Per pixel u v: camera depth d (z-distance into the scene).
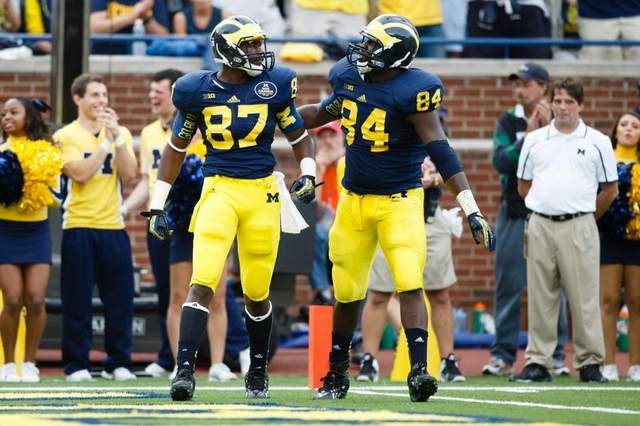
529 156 39.78
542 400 31.20
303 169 29.77
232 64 28.73
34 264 38.88
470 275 58.91
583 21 60.34
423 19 59.38
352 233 29.00
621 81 59.72
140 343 44.06
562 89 39.16
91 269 40.25
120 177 40.75
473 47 59.78
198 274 28.39
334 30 57.81
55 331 44.03
